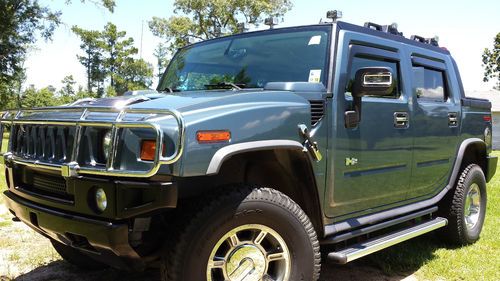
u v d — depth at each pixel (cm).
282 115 298
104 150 262
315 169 319
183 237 261
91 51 6169
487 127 568
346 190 349
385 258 444
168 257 264
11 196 327
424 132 439
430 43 511
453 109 493
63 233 279
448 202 495
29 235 512
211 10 3644
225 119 268
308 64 355
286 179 325
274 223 287
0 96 3375
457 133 501
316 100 327
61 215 273
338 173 340
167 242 268
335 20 364
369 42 388
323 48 355
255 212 279
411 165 423
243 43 404
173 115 240
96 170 253
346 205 354
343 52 355
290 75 359
